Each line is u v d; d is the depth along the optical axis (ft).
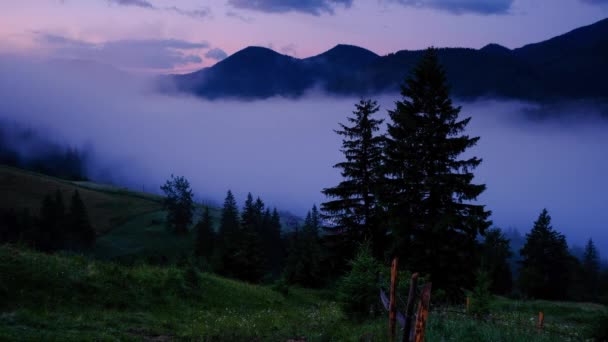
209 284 63.93
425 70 81.76
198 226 284.00
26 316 35.86
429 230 74.38
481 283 53.11
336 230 96.43
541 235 202.59
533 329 37.47
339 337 37.50
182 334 39.32
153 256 173.68
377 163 92.32
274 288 84.07
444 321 37.40
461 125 79.77
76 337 32.42
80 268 50.24
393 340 27.94
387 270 47.34
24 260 45.73
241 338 39.01
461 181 74.74
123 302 47.03
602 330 37.93
